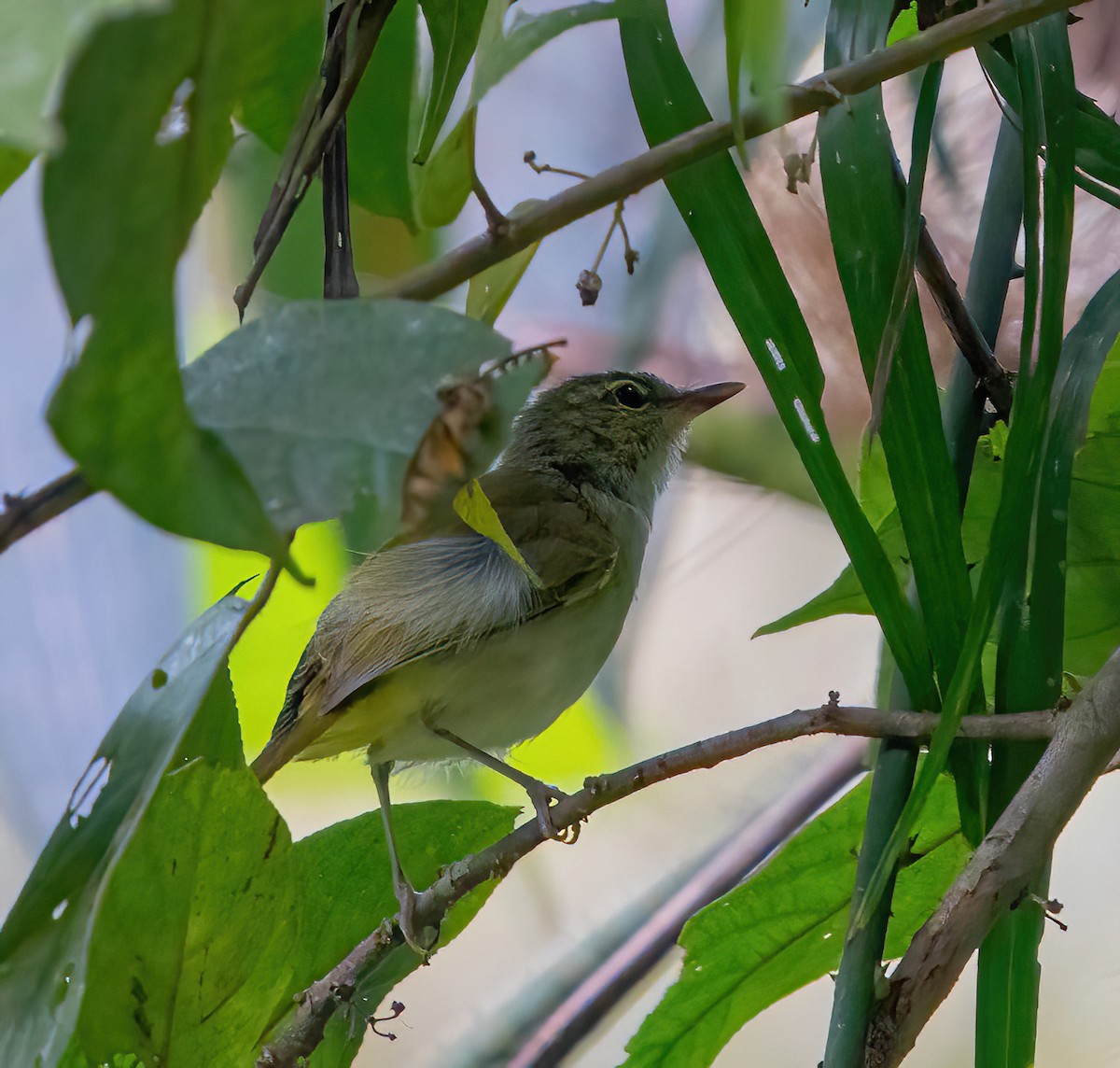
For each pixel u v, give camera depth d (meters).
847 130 3.10
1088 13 3.17
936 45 2.98
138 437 1.77
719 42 3.19
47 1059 2.50
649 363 3.23
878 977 3.08
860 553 3.09
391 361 2.05
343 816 3.23
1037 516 3.09
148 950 3.02
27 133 1.67
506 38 3.09
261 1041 3.10
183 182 1.69
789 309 3.09
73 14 1.68
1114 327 3.09
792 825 3.18
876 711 3.09
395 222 3.15
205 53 1.66
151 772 2.65
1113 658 3.09
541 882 3.24
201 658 2.75
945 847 3.12
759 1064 3.24
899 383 3.09
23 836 3.19
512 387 2.46
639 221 3.23
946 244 3.18
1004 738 3.09
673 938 3.17
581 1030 3.17
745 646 3.26
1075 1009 3.21
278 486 1.98
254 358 2.05
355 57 2.98
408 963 3.12
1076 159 3.10
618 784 3.11
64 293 1.63
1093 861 3.22
